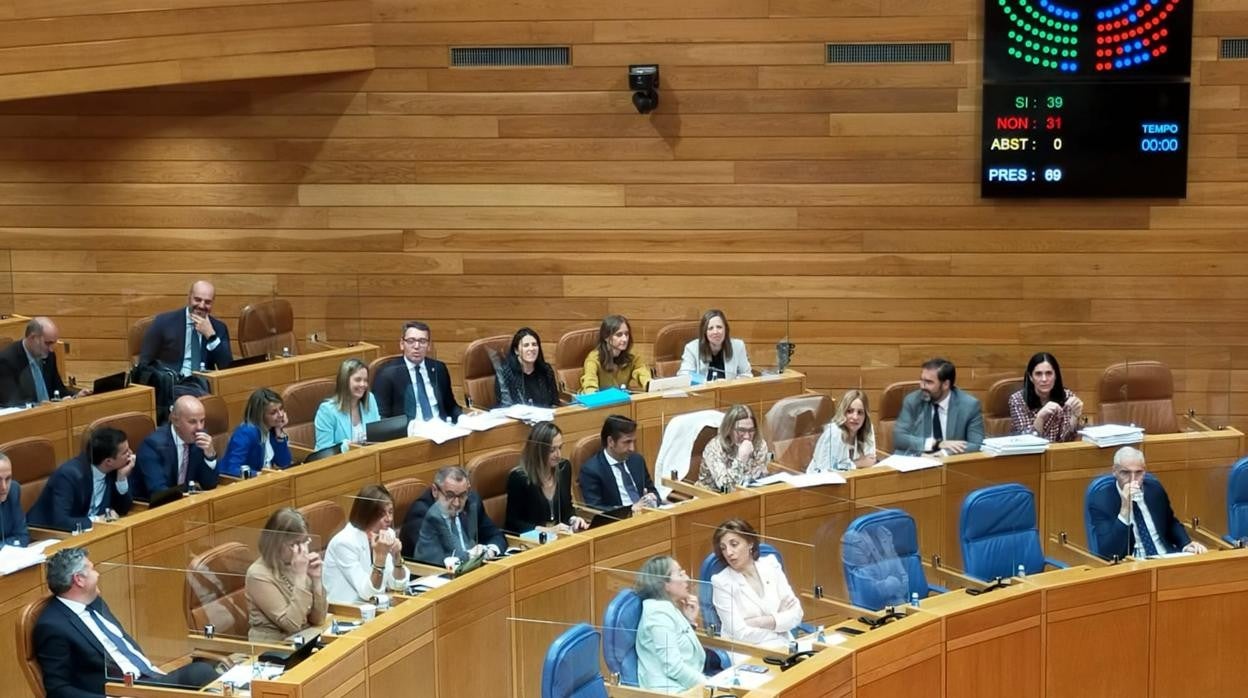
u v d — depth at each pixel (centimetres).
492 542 698
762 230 1102
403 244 1129
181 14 1002
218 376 948
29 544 668
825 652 573
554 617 667
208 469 771
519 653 648
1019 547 702
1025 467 809
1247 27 1045
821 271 1102
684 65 1090
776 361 1018
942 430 859
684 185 1103
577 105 1102
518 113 1107
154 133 1134
